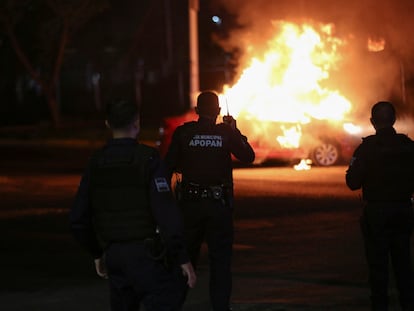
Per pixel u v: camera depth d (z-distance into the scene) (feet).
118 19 493.77
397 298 79.46
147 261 49.93
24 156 269.23
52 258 102.06
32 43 410.93
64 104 546.26
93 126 392.27
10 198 158.92
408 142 65.98
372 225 66.18
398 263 67.31
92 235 52.31
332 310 73.87
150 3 495.00
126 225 49.96
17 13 387.96
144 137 326.85
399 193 65.57
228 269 69.05
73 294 82.79
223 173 69.21
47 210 142.20
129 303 51.80
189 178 68.90
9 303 79.00
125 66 517.96
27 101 540.52
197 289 84.02
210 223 68.80
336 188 164.35
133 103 51.96
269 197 152.15
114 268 50.72
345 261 96.63
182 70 447.01
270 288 83.66
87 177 51.39
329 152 204.85
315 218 128.06
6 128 422.82
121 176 50.11
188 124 69.87
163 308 50.34
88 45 497.87
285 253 101.65
